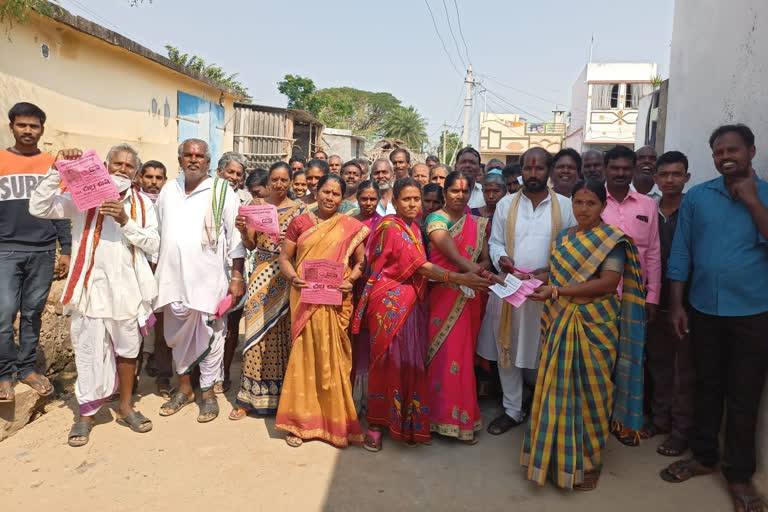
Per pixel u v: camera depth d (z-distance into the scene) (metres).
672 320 3.59
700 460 3.54
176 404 4.41
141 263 4.04
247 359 4.34
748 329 3.21
